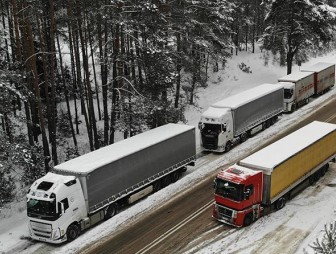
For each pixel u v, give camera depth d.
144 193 24.42
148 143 24.50
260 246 19.08
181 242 19.78
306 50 60.78
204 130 31.06
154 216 22.44
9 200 25.36
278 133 34.56
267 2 48.06
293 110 40.38
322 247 16.39
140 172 23.84
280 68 58.56
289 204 23.09
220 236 20.12
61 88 42.78
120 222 21.97
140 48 30.34
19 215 23.56
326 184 25.41
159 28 31.42
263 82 50.62
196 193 24.92
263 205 21.62
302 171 23.64
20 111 37.09
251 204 20.91
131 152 23.09
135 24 29.19
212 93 48.00
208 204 23.47
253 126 34.00
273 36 47.72
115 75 30.06
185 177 27.41
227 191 20.61
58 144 35.06
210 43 40.72
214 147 30.91
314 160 24.72
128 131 32.19
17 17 27.28
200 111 42.25
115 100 31.09
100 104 43.06
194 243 19.64
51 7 26.53
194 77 42.59
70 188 20.11
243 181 20.17
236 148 32.06
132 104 29.50
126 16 28.64
